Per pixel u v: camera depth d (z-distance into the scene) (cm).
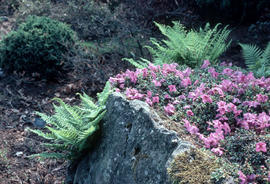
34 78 574
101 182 299
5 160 414
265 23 699
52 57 568
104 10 659
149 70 363
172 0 793
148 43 604
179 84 338
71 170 362
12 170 404
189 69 353
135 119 289
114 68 561
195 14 780
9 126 480
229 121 290
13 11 828
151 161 258
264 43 666
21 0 819
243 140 253
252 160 239
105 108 327
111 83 355
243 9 725
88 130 300
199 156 235
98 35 632
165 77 344
